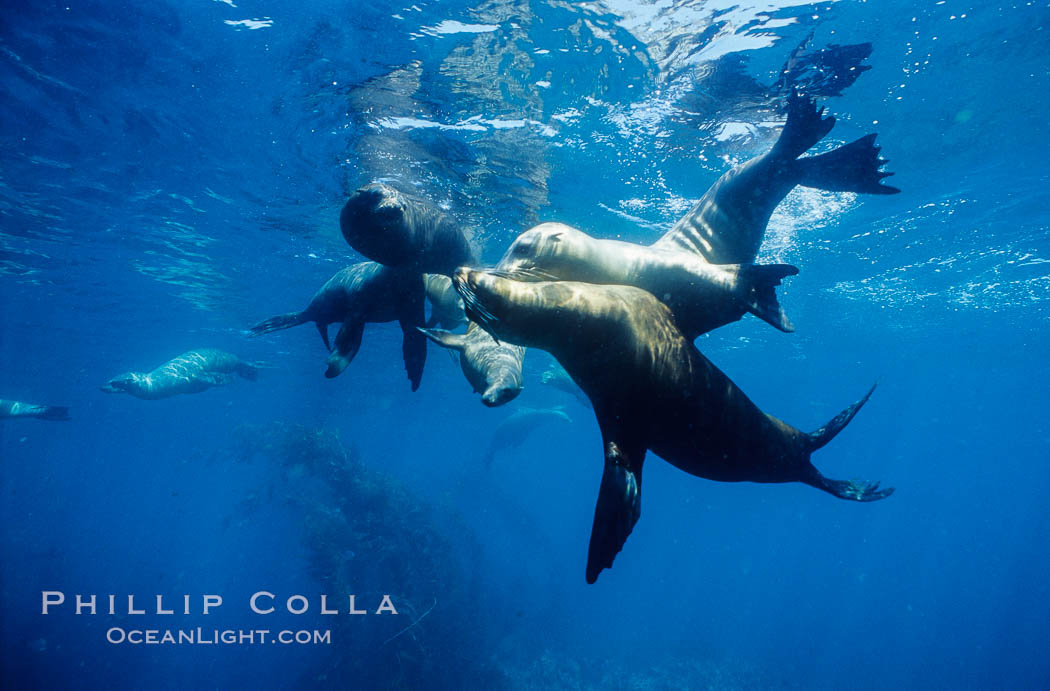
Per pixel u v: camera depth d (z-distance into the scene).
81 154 11.07
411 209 5.33
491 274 2.51
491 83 8.48
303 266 16.47
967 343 26.73
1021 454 68.81
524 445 58.06
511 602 31.66
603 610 37.56
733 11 7.23
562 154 10.29
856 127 9.73
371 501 18.81
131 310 21.67
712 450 3.51
